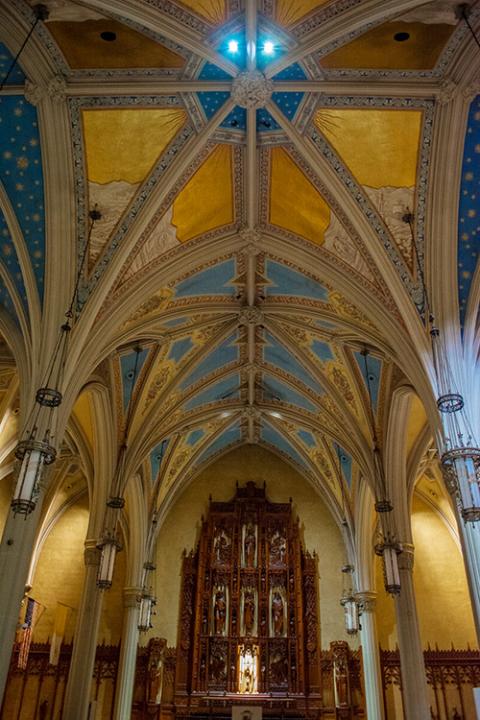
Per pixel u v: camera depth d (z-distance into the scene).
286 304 14.52
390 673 18.78
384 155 10.45
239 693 18.42
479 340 10.56
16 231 10.42
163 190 10.81
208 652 19.12
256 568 20.56
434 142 10.02
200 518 21.67
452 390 9.82
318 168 10.73
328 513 21.66
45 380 10.10
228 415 20.16
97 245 11.05
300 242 12.47
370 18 8.33
